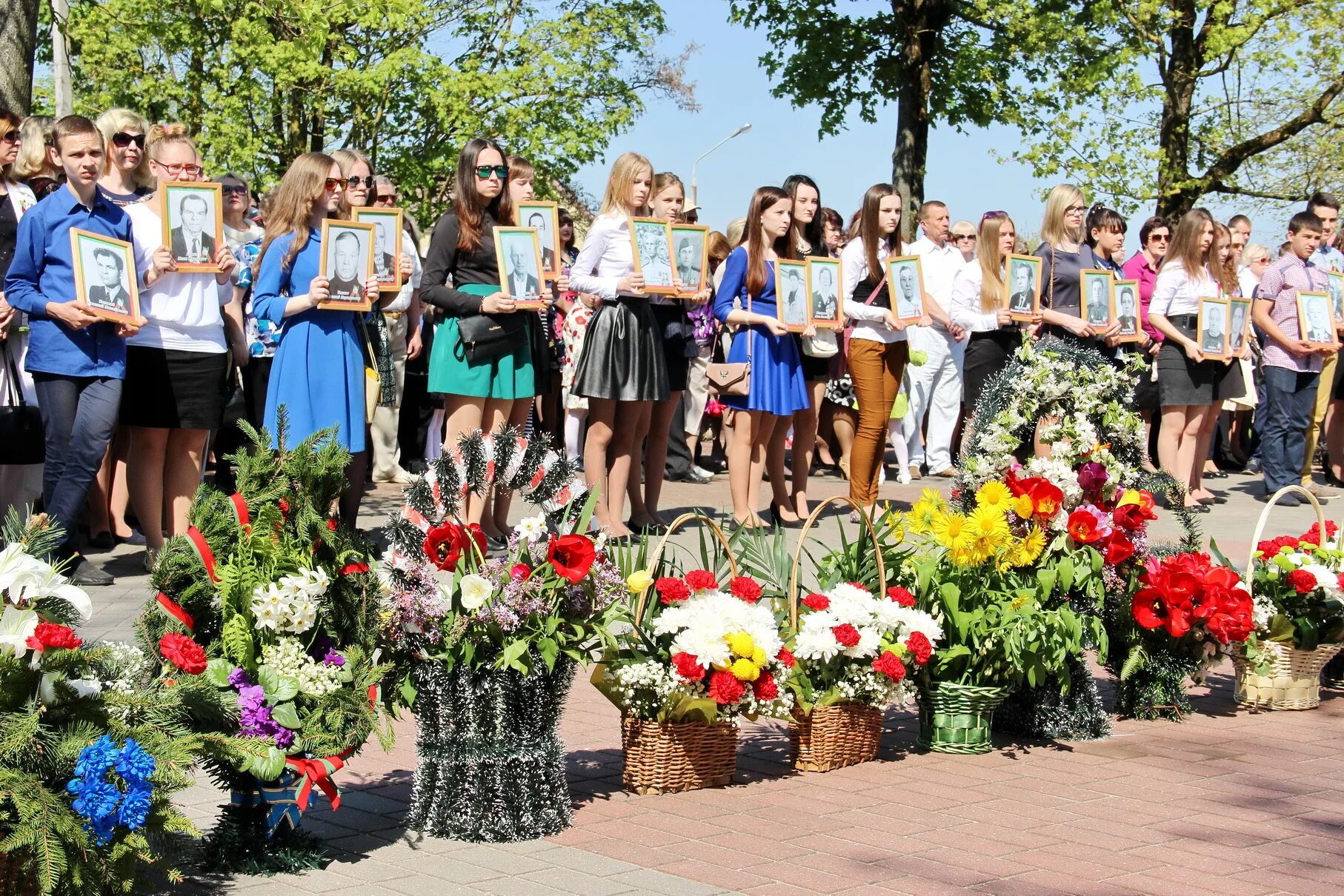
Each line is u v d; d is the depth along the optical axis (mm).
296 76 25750
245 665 4668
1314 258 15047
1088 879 4703
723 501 12805
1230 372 13367
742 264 10867
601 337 9945
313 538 4836
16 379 8680
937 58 24781
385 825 5156
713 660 5461
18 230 8453
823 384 12039
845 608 6000
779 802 5527
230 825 4641
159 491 9078
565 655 5129
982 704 6305
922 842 5059
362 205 9812
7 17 11703
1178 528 12211
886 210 11000
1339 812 5535
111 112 8805
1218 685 7941
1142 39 24234
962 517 6402
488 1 28703
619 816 5309
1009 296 11656
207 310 8922
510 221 9453
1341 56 25156
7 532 4508
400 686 5031
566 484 5582
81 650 4262
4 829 3891
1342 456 16094
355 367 8555
